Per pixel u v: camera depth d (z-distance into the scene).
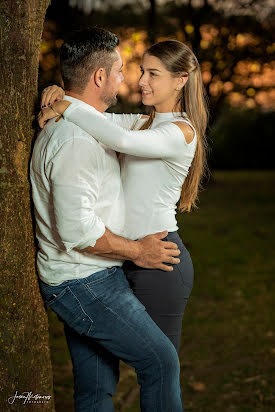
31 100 2.15
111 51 2.12
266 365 3.98
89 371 2.36
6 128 2.06
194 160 2.36
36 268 2.22
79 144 1.97
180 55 2.27
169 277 2.25
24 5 2.04
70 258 2.09
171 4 9.24
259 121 21.53
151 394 2.09
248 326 4.75
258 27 10.82
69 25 5.02
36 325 2.24
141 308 2.14
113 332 2.07
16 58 2.06
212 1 10.06
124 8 7.78
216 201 13.09
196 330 4.69
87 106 2.11
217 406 3.39
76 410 2.38
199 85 2.34
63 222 1.94
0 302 2.12
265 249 7.78
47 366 2.31
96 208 2.12
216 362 4.06
